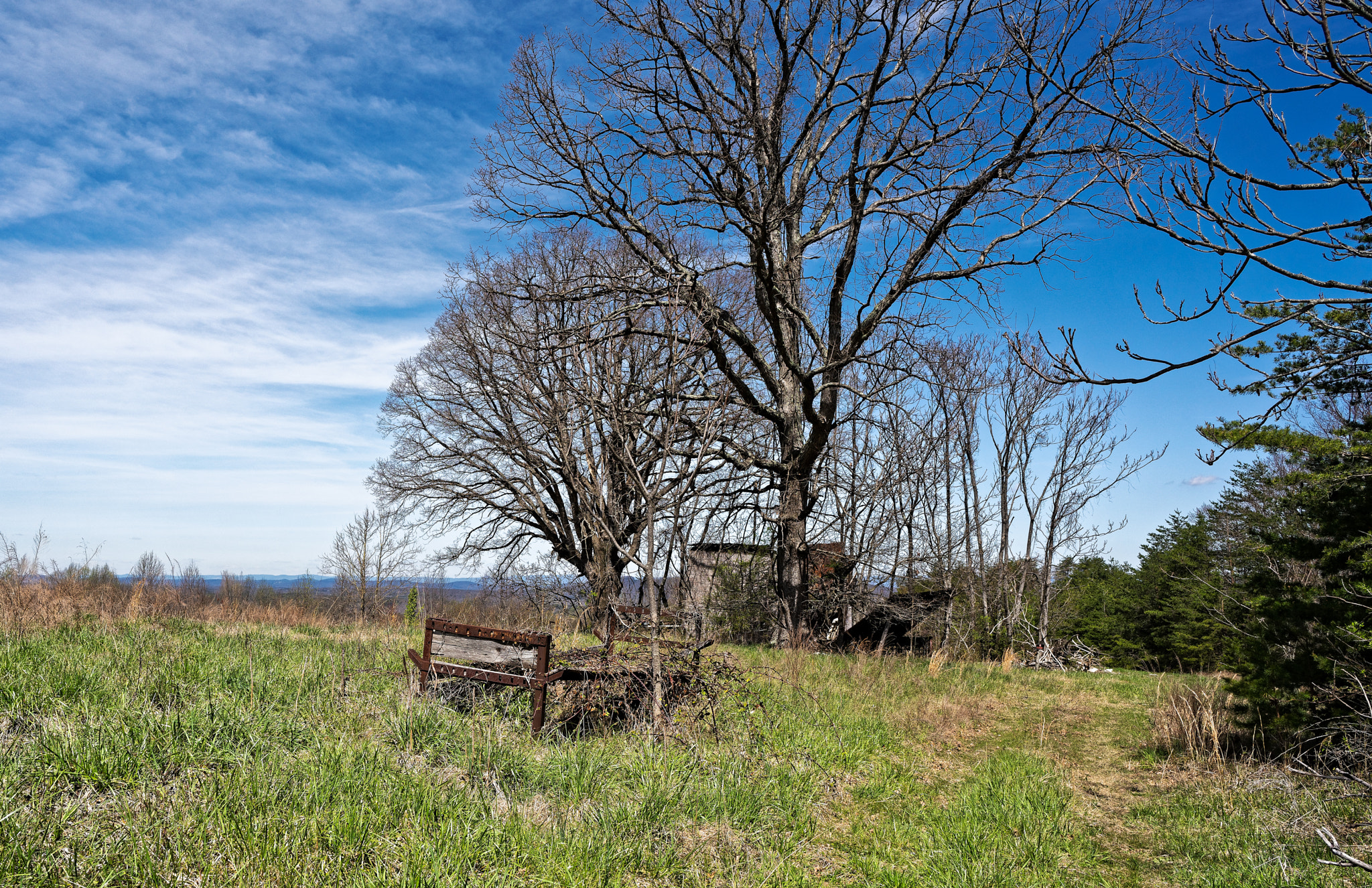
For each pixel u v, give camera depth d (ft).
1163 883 19.84
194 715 17.80
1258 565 32.99
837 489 83.35
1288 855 20.40
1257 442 29.68
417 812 15.56
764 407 69.46
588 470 32.30
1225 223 14.37
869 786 24.99
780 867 17.35
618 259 72.43
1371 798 23.17
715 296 73.61
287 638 37.11
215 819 13.73
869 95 59.36
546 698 27.37
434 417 106.42
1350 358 16.05
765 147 60.64
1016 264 61.36
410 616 53.06
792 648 68.08
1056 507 117.80
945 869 19.13
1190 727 33.45
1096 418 118.42
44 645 25.45
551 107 61.31
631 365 34.14
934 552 98.94
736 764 23.11
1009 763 30.86
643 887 15.28
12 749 15.16
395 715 21.38
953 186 62.23
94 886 11.38
